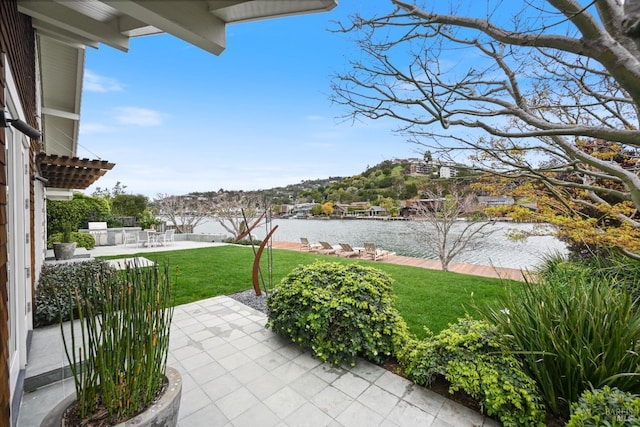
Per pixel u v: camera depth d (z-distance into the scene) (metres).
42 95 6.21
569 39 2.12
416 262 10.21
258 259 5.23
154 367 1.78
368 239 15.68
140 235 12.82
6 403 1.62
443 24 2.77
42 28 3.60
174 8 1.86
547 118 3.72
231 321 4.05
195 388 2.54
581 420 1.55
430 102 2.98
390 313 3.03
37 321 3.62
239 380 2.66
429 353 2.57
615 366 1.92
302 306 3.17
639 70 1.88
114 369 1.63
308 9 2.05
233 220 17.89
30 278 3.47
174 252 10.55
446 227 8.80
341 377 2.70
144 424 1.55
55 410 1.61
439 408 2.27
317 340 2.96
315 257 9.45
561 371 2.08
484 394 2.13
